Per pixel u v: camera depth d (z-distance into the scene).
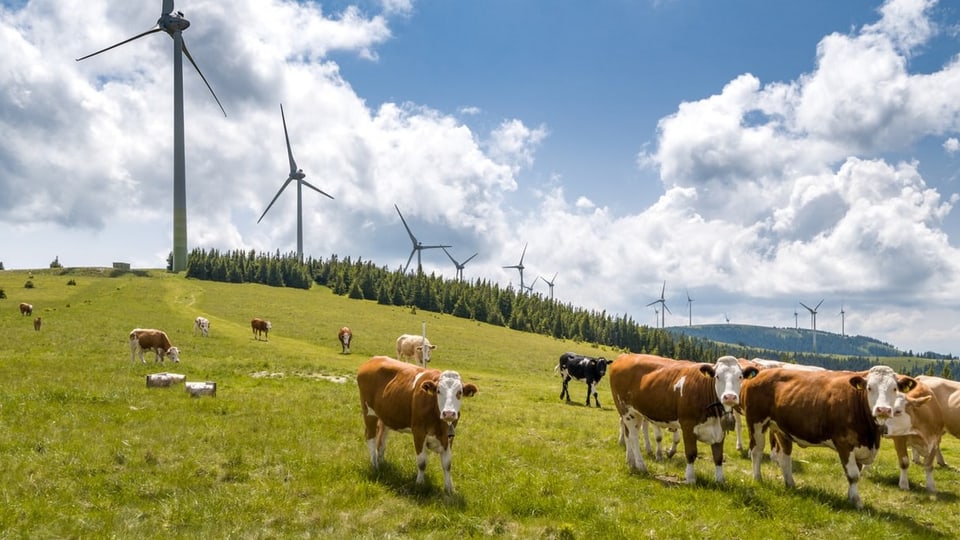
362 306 88.75
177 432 13.54
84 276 110.62
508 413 20.09
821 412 11.16
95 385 19.33
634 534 9.13
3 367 22.67
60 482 10.16
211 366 27.92
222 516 9.20
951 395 14.09
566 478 12.12
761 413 12.31
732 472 13.47
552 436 16.56
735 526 9.73
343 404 19.05
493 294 122.00
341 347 48.38
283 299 83.00
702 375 11.98
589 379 25.75
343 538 8.55
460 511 9.88
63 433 12.95
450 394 10.55
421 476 11.07
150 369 25.00
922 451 13.52
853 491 11.03
